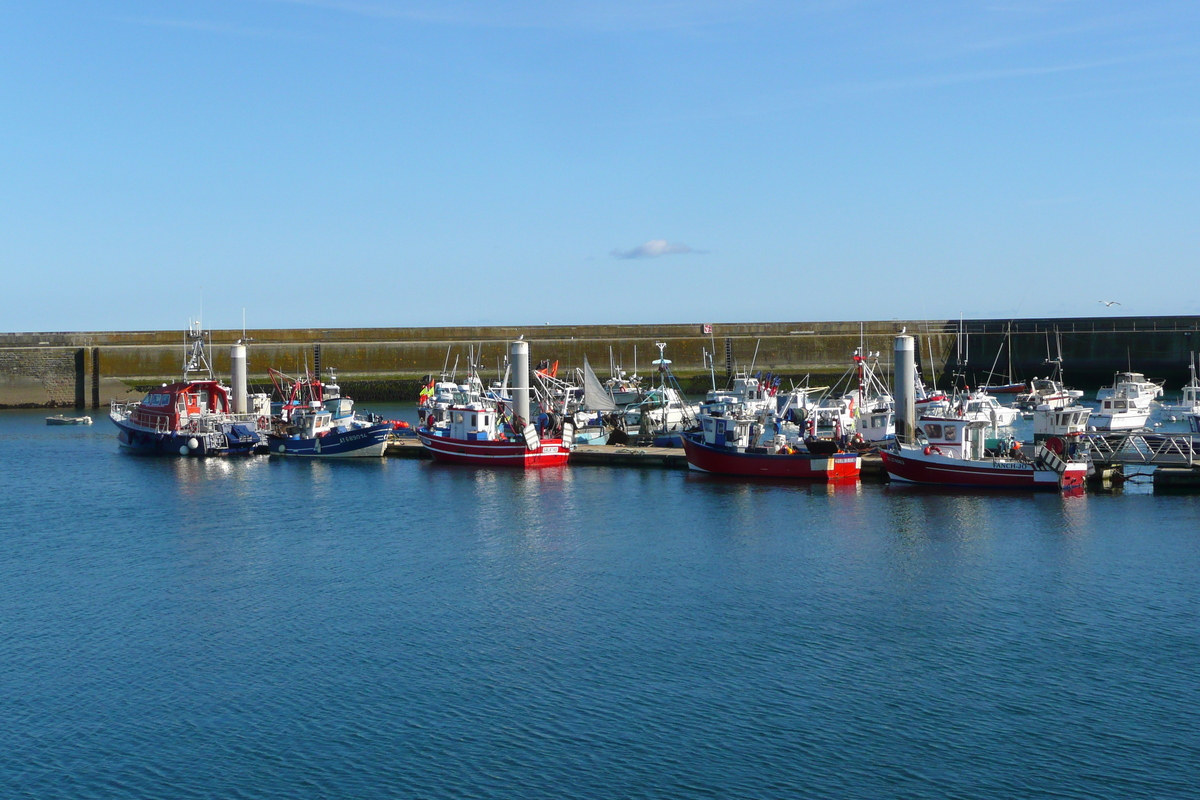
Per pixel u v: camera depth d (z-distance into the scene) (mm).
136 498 66312
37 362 135750
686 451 71938
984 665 35438
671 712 32250
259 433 86500
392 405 137375
